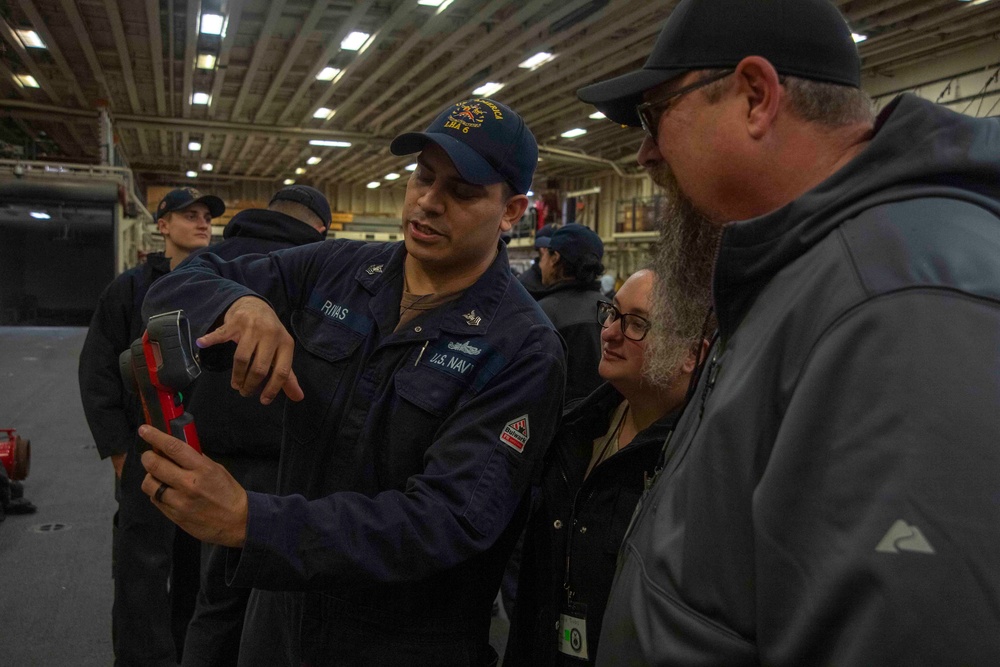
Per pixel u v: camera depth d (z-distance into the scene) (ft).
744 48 1.94
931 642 1.20
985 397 1.28
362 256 4.06
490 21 28.12
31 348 36.40
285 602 3.80
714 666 1.61
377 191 81.71
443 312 3.64
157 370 2.61
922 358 1.33
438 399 3.46
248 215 6.29
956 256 1.44
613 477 3.86
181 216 8.16
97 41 33.96
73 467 15.31
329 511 2.85
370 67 36.55
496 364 3.48
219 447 5.75
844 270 1.55
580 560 3.87
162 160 67.41
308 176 75.66
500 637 8.86
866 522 1.30
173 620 7.25
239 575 2.69
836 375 1.44
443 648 3.53
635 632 1.89
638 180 51.08
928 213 1.55
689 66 2.02
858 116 1.93
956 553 1.21
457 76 36.06
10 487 12.39
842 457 1.38
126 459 6.75
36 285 57.52
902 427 1.31
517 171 3.62
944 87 26.37
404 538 2.95
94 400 7.23
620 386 4.13
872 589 1.26
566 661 3.86
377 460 3.56
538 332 3.59
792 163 1.92
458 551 3.10
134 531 6.68
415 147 3.58
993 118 1.73
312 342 3.83
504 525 3.28
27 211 47.62
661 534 1.88
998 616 1.18
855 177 1.70
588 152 51.60
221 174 75.25
